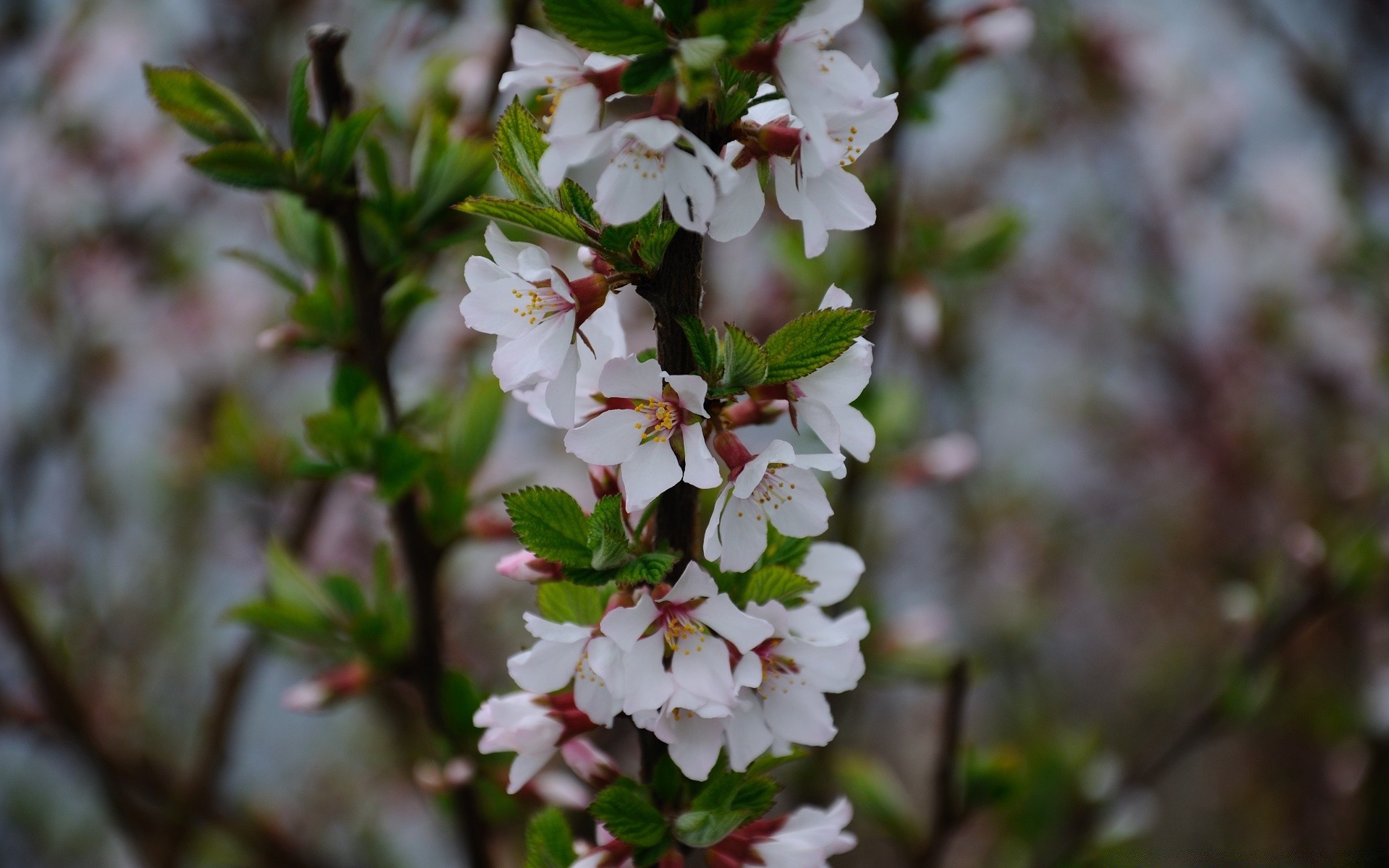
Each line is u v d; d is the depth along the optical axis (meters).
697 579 0.40
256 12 0.91
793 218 0.41
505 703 0.42
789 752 0.42
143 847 0.73
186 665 1.11
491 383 0.50
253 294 1.07
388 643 0.49
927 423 1.11
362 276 0.48
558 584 0.42
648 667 0.40
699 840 0.41
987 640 1.20
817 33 0.40
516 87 0.40
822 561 0.43
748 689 0.41
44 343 0.99
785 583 0.41
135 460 1.10
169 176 1.01
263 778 1.13
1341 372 1.16
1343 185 1.12
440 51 0.60
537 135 0.41
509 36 0.54
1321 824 1.07
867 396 0.63
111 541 1.06
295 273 0.51
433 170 0.48
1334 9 1.10
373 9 0.74
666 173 0.39
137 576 1.09
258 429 0.74
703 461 0.40
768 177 0.41
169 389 1.05
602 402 0.42
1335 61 1.10
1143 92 1.16
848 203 0.41
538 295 0.41
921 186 1.18
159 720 1.07
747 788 0.41
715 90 0.40
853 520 0.64
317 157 0.46
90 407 1.04
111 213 1.01
